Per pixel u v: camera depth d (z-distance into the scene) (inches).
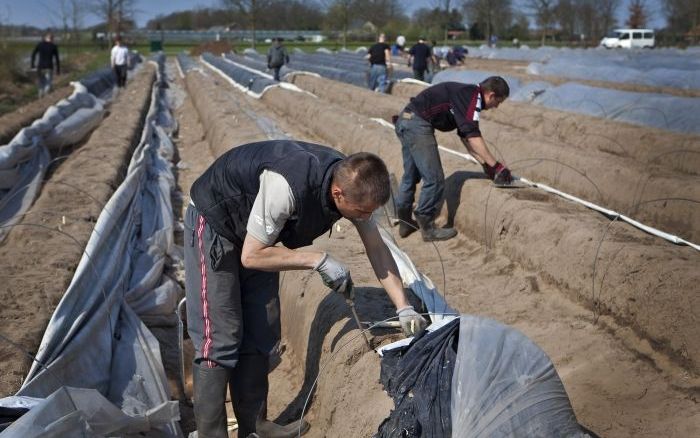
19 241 267.7
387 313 181.2
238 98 864.3
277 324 159.0
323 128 554.3
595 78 785.6
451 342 131.0
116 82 1010.1
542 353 123.5
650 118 456.1
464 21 2134.6
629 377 168.4
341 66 1157.7
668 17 1739.7
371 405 146.8
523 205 259.9
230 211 142.2
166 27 3708.2
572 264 217.3
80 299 203.9
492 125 455.2
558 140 459.2
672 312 173.9
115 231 266.8
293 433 165.2
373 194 131.3
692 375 163.6
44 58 852.6
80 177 363.3
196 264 147.5
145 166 410.0
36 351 181.0
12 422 132.4
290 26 2938.0
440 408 120.2
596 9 1973.4
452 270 259.1
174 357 214.7
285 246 149.9
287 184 134.2
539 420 114.7
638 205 305.7
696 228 276.4
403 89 745.6
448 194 308.8
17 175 405.1
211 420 151.9
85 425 130.5
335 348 172.7
